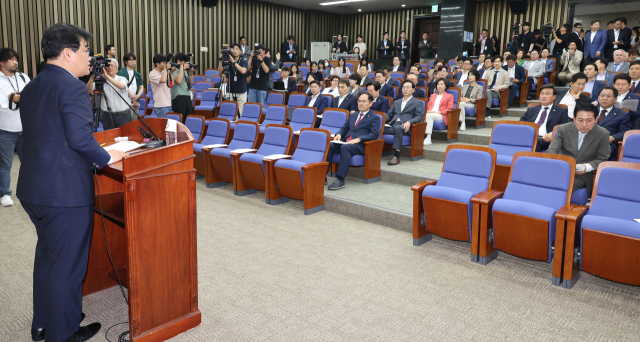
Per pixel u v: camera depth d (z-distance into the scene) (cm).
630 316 232
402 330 214
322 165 414
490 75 768
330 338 206
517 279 277
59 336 186
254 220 389
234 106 615
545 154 296
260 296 248
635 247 234
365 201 406
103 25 967
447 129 599
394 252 320
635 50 675
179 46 1126
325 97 612
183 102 639
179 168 196
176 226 198
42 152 175
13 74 403
